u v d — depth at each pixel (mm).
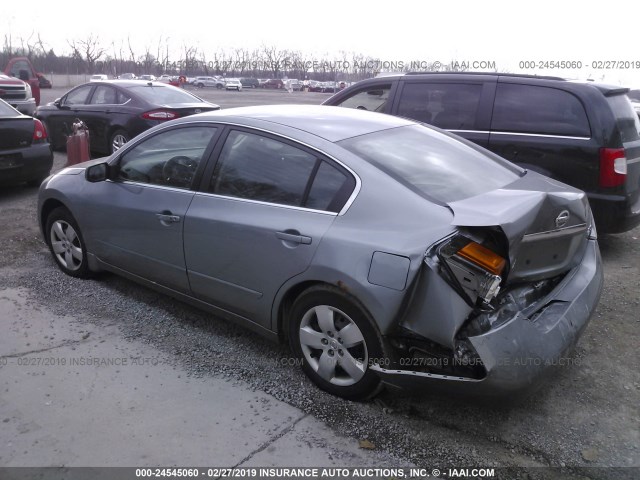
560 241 3062
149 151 4172
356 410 3152
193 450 2824
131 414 3090
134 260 4219
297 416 3100
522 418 3113
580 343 3930
